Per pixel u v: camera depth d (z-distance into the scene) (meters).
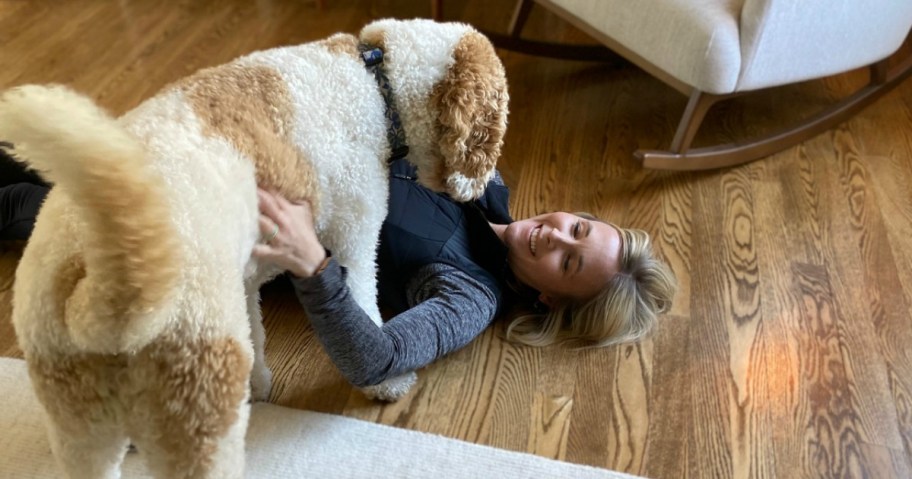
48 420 0.69
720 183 1.74
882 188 1.74
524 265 1.33
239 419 0.71
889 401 1.25
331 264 0.94
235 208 0.71
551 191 1.69
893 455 1.16
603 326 1.31
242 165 0.74
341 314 0.98
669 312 1.40
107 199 0.50
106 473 0.75
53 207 0.64
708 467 1.14
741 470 1.14
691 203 1.67
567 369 1.28
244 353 0.70
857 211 1.67
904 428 1.21
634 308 1.33
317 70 0.86
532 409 1.21
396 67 0.90
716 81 1.58
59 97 0.50
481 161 0.96
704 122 1.96
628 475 1.10
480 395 1.22
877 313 1.41
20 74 1.88
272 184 0.79
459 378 1.25
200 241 0.66
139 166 0.53
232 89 0.79
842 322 1.39
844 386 1.27
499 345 1.33
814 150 1.87
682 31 1.57
